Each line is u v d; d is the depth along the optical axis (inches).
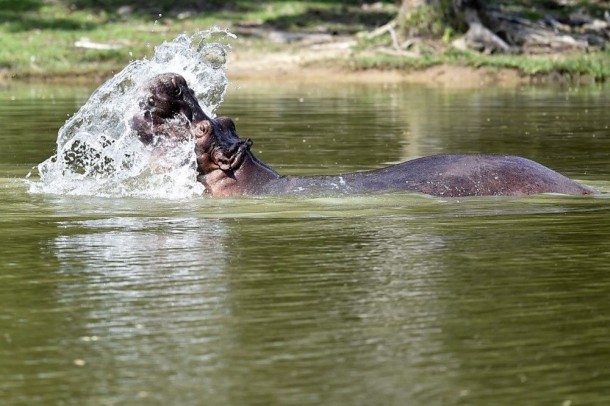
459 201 955.3
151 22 3538.4
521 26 3422.7
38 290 678.5
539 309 628.7
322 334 582.2
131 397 497.7
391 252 770.8
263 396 496.1
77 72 2906.0
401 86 2738.7
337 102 2249.0
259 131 1697.8
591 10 3745.1
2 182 1124.5
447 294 660.1
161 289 675.4
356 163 1307.8
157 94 999.6
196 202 974.4
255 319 610.5
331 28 3508.9
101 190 1046.4
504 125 1771.7
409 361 541.3
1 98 2305.6
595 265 729.6
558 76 2938.0
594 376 518.9
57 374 528.1
